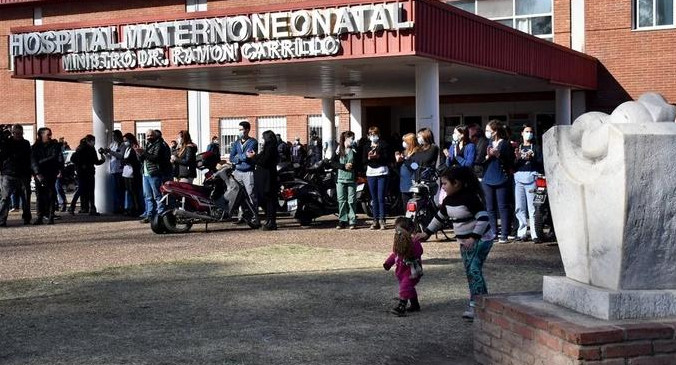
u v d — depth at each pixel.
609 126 5.33
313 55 15.62
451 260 11.71
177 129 32.78
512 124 27.84
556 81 22.31
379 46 15.03
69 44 18.42
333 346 7.09
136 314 8.35
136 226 16.88
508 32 18.89
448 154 15.30
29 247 13.55
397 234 8.26
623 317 5.30
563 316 5.45
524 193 13.64
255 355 6.81
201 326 7.82
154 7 32.44
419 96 16.47
